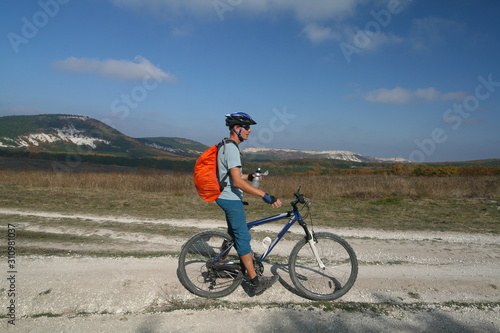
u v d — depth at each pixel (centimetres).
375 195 1371
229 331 311
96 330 309
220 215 934
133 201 1144
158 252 548
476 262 537
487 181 1562
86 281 398
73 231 684
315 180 1709
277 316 339
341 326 324
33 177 1557
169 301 366
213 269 382
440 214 998
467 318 348
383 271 479
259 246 607
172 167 3888
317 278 407
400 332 318
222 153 350
